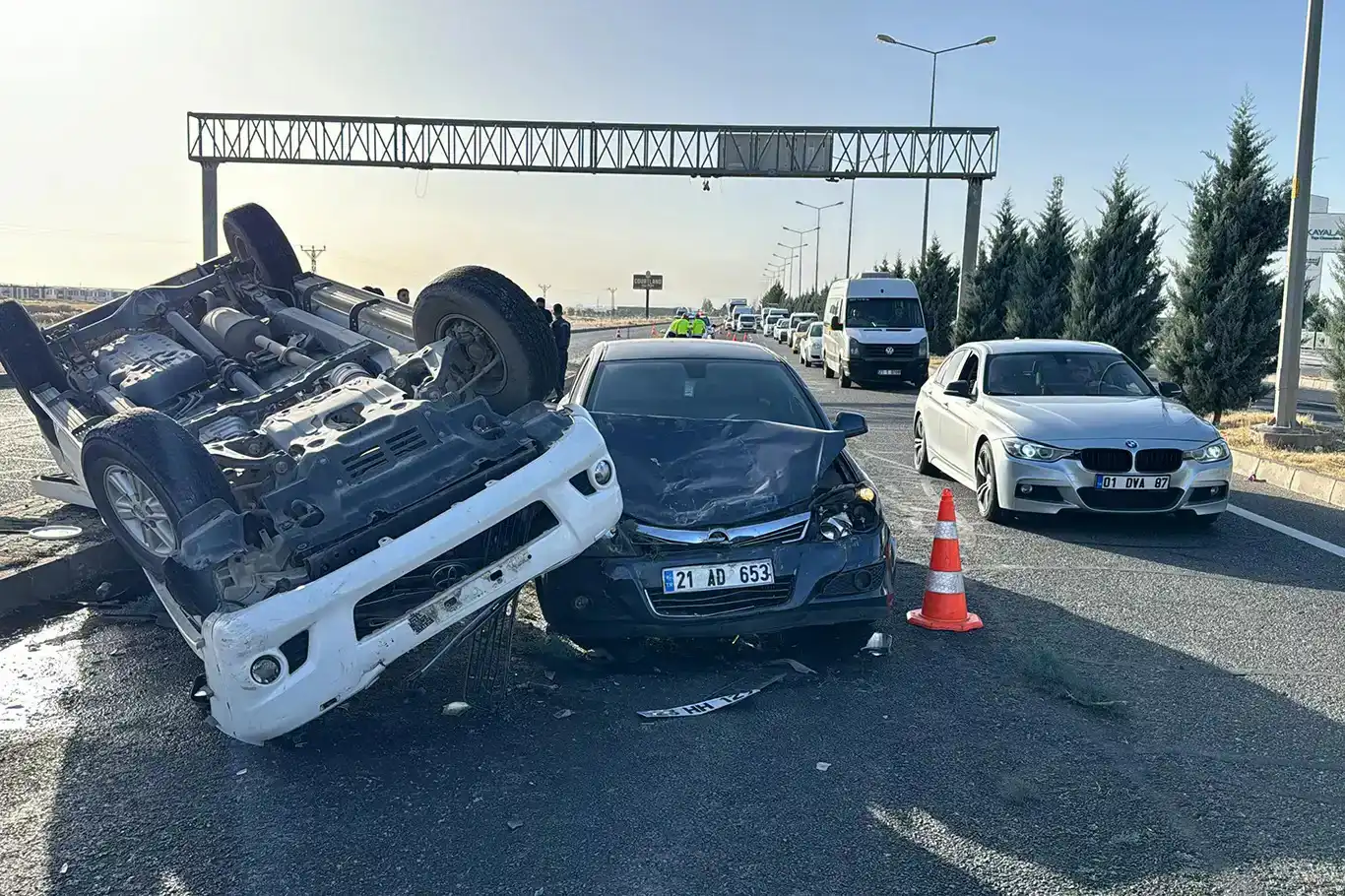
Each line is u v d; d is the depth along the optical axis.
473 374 4.63
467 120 34.31
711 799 3.57
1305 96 12.04
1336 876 3.06
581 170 34.00
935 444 10.30
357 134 34.62
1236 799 3.57
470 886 3.03
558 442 4.11
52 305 56.09
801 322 46.19
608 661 4.91
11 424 13.77
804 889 3.00
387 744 4.02
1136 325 19.16
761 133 33.94
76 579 6.12
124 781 3.71
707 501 4.77
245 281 6.59
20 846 3.25
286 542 3.70
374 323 5.75
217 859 3.18
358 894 2.99
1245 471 11.34
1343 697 4.54
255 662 3.48
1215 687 4.66
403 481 3.95
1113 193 19.42
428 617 3.78
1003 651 5.18
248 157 34.66
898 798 3.58
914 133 33.66
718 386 6.11
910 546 7.53
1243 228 14.98
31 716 4.29
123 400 5.25
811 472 4.98
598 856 3.19
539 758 3.89
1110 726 4.22
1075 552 7.35
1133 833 3.33
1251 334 14.93
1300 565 6.98
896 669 4.89
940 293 41.06
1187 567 6.93
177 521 3.69
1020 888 3.01
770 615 4.57
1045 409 8.44
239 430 4.63
